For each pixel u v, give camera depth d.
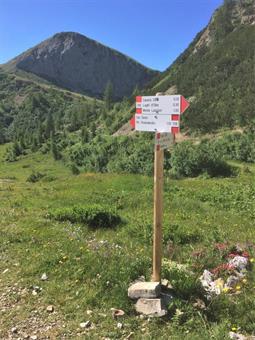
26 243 9.95
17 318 6.30
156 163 6.36
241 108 89.75
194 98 112.81
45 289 7.17
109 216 12.81
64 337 5.71
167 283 6.63
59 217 13.14
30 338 5.73
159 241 6.42
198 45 162.88
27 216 13.77
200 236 11.05
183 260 8.92
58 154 103.00
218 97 103.88
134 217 14.07
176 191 20.91
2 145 164.38
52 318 6.23
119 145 69.38
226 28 151.25
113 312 6.14
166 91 136.62
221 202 17.67
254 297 6.61
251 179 28.86
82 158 83.19
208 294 6.56
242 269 7.76
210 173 40.59
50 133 141.88
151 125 6.34
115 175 28.89
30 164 105.56
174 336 5.47
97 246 9.28
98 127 147.38
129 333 5.70
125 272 7.09
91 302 6.51
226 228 12.46
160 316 5.95
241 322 5.88
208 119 93.00
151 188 21.73
